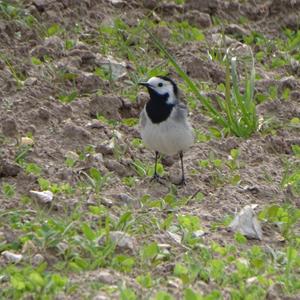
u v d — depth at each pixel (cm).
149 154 1432
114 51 1708
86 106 1522
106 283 1036
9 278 1036
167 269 1081
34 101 1492
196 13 1852
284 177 1354
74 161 1348
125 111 1545
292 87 1673
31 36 1675
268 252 1153
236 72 1623
